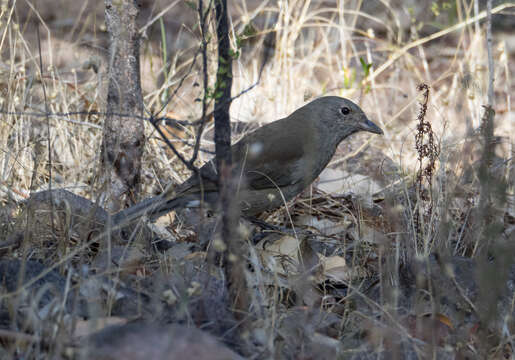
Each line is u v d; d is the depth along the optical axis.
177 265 7.84
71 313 6.80
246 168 10.08
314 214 11.02
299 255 8.62
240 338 6.78
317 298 7.99
